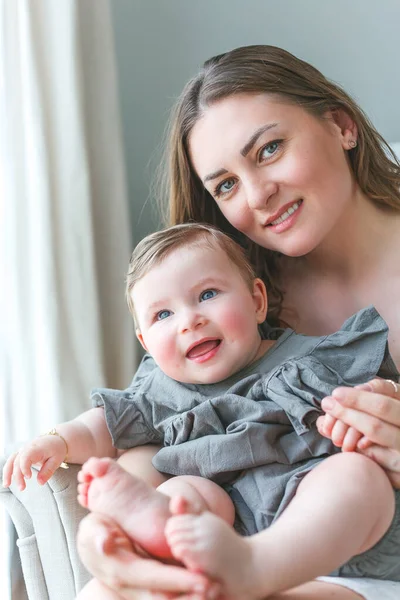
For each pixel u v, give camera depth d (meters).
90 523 0.82
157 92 2.19
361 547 0.87
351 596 0.87
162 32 2.18
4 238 1.60
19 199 1.62
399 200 1.31
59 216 1.68
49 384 1.62
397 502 0.95
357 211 1.28
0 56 1.60
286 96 1.20
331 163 1.21
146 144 2.20
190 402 1.11
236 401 1.06
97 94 1.80
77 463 1.12
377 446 0.91
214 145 1.21
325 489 0.86
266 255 1.39
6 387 1.58
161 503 0.82
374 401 0.92
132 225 2.21
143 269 1.14
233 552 0.77
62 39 1.67
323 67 2.14
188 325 1.08
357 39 2.12
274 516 0.98
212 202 1.39
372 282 1.31
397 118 2.14
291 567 0.80
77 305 1.68
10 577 1.44
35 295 1.63
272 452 1.01
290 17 2.14
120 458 1.14
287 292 1.39
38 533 1.12
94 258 1.71
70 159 1.68
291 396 1.03
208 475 1.04
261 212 1.20
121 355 1.83
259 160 1.19
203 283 1.10
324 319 1.36
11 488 1.12
